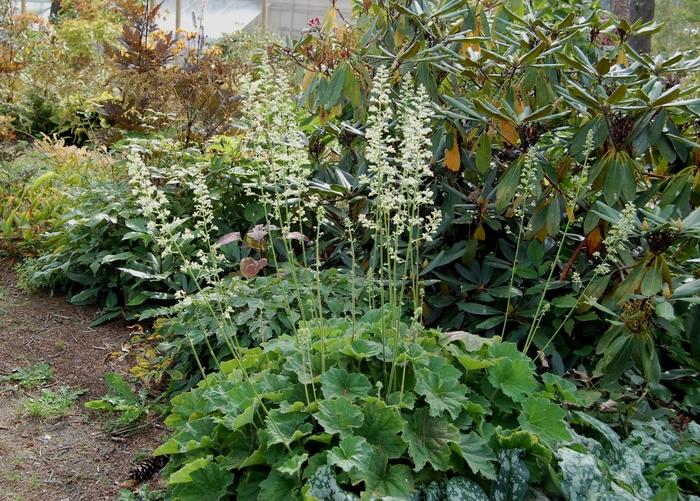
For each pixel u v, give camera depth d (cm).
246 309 334
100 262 408
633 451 246
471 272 345
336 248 386
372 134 214
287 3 1323
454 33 385
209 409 226
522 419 225
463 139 347
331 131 396
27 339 372
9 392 325
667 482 225
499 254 371
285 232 240
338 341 242
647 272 288
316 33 391
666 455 250
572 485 208
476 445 213
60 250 436
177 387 325
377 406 213
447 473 216
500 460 212
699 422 317
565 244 363
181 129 514
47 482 264
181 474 207
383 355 229
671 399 325
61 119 742
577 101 311
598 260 343
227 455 220
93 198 439
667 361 344
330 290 330
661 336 340
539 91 344
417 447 208
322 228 397
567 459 214
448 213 349
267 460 208
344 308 319
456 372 234
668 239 283
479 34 390
